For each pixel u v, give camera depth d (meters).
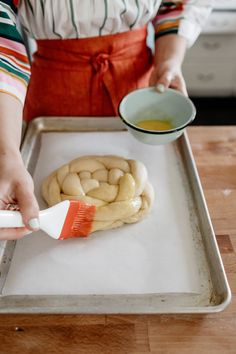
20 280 0.56
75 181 0.64
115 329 0.51
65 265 0.58
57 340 0.50
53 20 0.73
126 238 0.61
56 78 0.84
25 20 0.76
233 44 1.87
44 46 0.81
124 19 0.76
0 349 0.49
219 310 0.51
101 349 0.49
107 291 0.54
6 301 0.53
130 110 0.76
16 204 0.52
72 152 0.77
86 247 0.60
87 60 0.81
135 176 0.65
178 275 0.56
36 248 0.60
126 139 0.80
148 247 0.60
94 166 0.68
